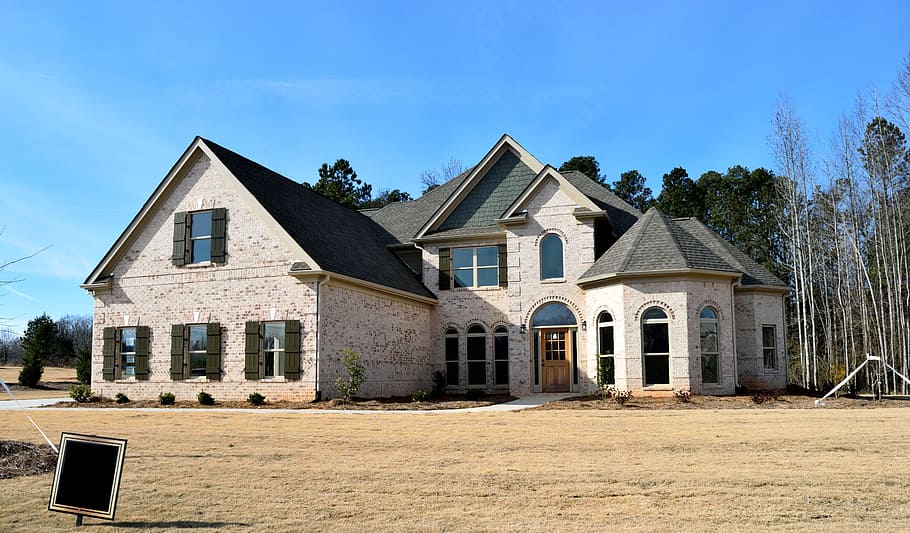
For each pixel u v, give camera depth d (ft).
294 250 77.05
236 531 23.86
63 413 67.46
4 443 40.06
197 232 84.02
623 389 76.79
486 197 100.01
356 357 75.92
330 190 190.60
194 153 83.97
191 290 82.38
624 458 37.63
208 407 73.87
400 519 25.27
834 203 126.21
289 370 75.61
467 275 97.86
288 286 77.20
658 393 75.20
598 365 80.18
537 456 38.52
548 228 90.53
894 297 121.70
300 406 71.46
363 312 82.84
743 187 179.73
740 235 173.99
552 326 89.40
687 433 46.62
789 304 163.02
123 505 27.63
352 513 26.18
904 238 118.42
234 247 80.59
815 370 118.52
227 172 81.87
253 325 78.38
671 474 33.01
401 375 89.86
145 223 86.07
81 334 283.79
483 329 96.02
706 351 77.15
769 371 88.22
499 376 94.79
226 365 79.25
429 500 28.22
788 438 43.68
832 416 56.29
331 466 35.86
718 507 26.73
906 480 31.22
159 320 83.92
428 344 97.19
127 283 86.17
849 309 127.13
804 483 30.73
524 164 99.40
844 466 34.65
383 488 30.50
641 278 77.10
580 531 23.49
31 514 26.45
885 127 119.24
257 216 79.82
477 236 96.63
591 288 83.25
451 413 62.64
